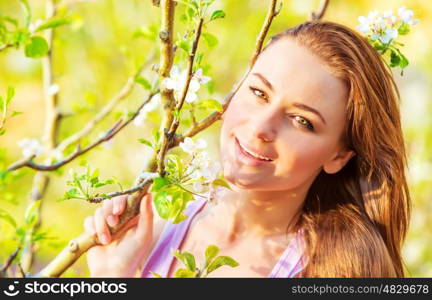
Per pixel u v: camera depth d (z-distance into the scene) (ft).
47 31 9.16
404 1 17.54
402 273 7.32
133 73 8.95
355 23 18.49
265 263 6.51
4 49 6.67
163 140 4.96
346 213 6.91
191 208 6.93
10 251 7.83
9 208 14.32
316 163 6.05
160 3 5.16
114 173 16.29
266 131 5.76
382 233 7.09
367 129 6.37
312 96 5.83
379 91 6.46
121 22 14.74
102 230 5.78
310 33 6.11
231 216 6.64
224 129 6.04
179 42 5.40
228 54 15.98
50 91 9.10
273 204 6.51
